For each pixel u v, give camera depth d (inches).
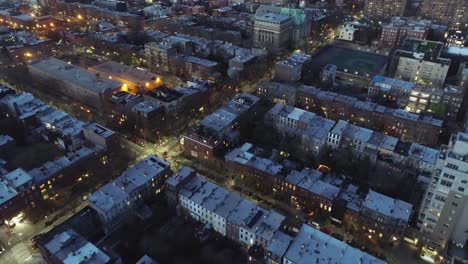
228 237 7751.0
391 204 7613.2
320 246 6801.2
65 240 6806.1
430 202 7091.5
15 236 7819.9
